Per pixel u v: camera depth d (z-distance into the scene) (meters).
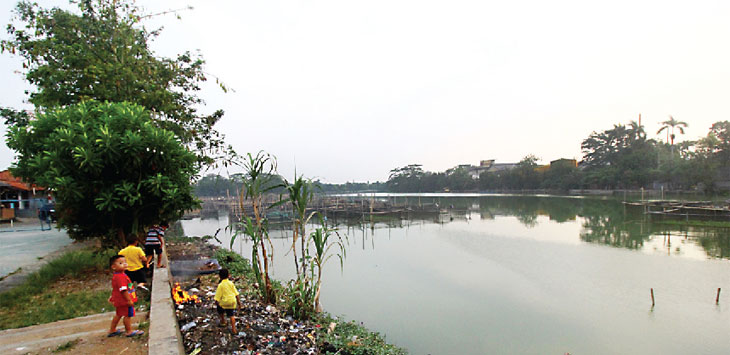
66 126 10.51
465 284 16.19
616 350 9.89
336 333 9.10
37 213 30.12
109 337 6.10
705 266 17.66
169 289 7.92
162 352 5.00
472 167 148.12
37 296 8.86
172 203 11.27
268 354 6.73
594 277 16.53
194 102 20.27
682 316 11.90
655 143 76.88
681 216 34.19
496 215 47.62
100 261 12.28
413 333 10.97
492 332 11.09
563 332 11.01
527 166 106.44
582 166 93.69
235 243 29.44
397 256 22.66
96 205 10.36
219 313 7.30
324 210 53.62
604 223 35.03
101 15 16.17
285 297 10.65
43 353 5.53
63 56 14.79
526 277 17.03
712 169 54.31
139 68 15.30
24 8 15.48
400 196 123.12
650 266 18.05
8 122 17.19
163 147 11.06
